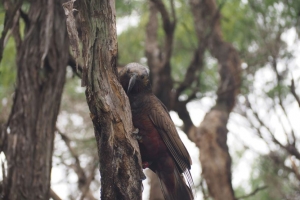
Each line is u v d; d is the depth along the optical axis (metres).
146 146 9.68
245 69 14.94
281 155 15.30
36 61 10.70
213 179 14.46
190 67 15.40
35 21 10.89
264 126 13.87
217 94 15.38
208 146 14.80
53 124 10.66
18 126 10.45
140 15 16.56
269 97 13.94
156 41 15.91
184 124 15.48
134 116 9.73
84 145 15.77
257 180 16.89
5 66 14.87
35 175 10.23
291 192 15.28
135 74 10.10
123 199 7.34
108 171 7.25
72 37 7.29
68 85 18.23
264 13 14.60
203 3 16.09
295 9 14.27
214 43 16.31
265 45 14.66
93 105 7.25
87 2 7.11
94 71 7.15
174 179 9.86
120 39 17.38
